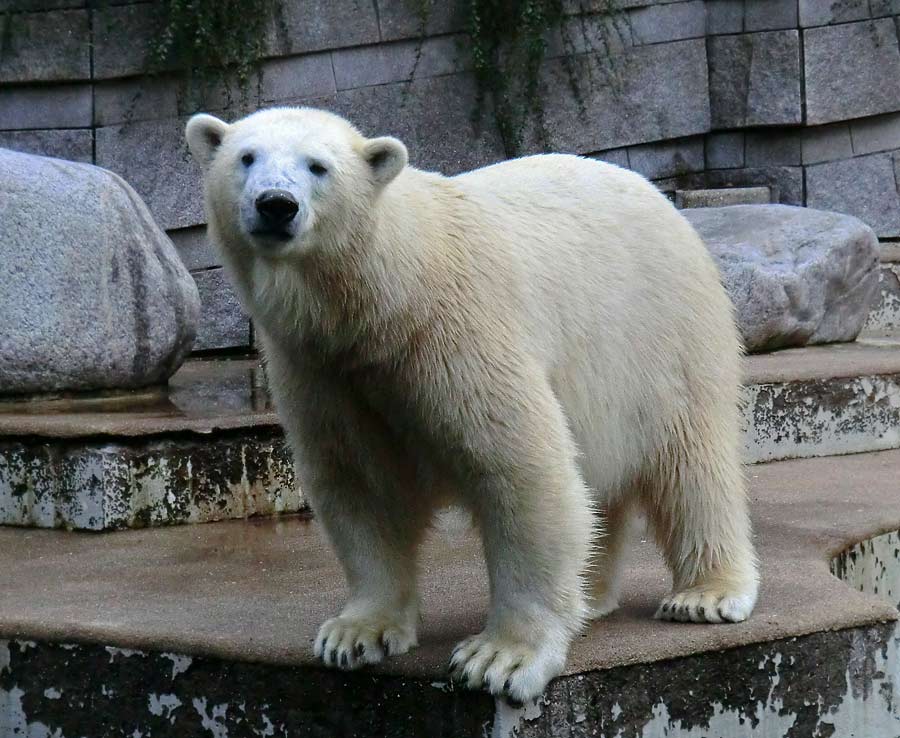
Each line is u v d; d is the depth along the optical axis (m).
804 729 6.79
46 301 11.29
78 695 6.95
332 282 5.91
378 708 6.25
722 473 7.20
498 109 16.56
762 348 13.73
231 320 15.45
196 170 15.30
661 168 17.92
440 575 8.13
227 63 15.34
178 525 9.74
